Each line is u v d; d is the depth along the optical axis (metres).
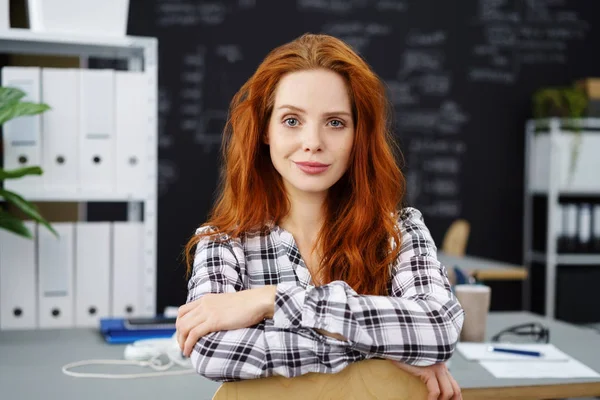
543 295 4.46
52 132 2.07
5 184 2.05
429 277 1.14
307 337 0.99
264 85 1.13
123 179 2.13
